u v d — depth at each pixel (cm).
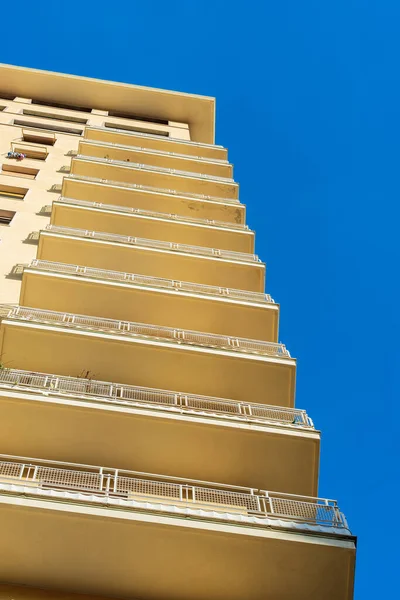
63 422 1597
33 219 2708
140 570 1320
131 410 1625
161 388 1900
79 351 1875
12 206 2802
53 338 1864
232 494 1480
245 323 2238
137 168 3278
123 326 2028
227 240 2814
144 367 1900
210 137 4775
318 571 1348
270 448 1670
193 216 3055
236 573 1338
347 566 1350
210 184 3344
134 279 2309
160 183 3284
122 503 1319
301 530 1365
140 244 2519
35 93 4562
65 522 1288
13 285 2198
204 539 1322
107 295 2164
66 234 2439
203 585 1341
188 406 1745
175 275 2497
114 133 3809
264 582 1345
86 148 3500
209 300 2220
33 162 3347
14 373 1698
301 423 1764
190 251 2552
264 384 1952
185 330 2066
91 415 1609
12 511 1276
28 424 1584
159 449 1634
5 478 1362
